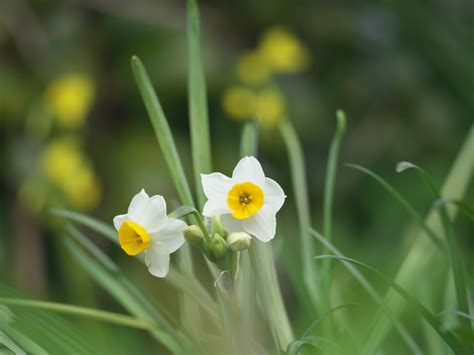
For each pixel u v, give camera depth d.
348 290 0.97
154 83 2.35
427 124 2.42
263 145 2.42
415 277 0.82
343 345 0.77
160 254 0.73
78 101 2.26
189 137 2.33
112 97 2.39
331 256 0.73
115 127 2.38
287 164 2.42
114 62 2.42
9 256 2.06
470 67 2.37
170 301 1.86
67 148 2.19
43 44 2.39
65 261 1.49
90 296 1.47
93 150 2.32
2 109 2.26
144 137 2.35
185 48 2.40
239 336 0.74
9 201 2.17
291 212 2.25
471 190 1.49
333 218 2.20
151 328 0.78
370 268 0.72
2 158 2.22
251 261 0.73
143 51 2.40
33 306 0.76
